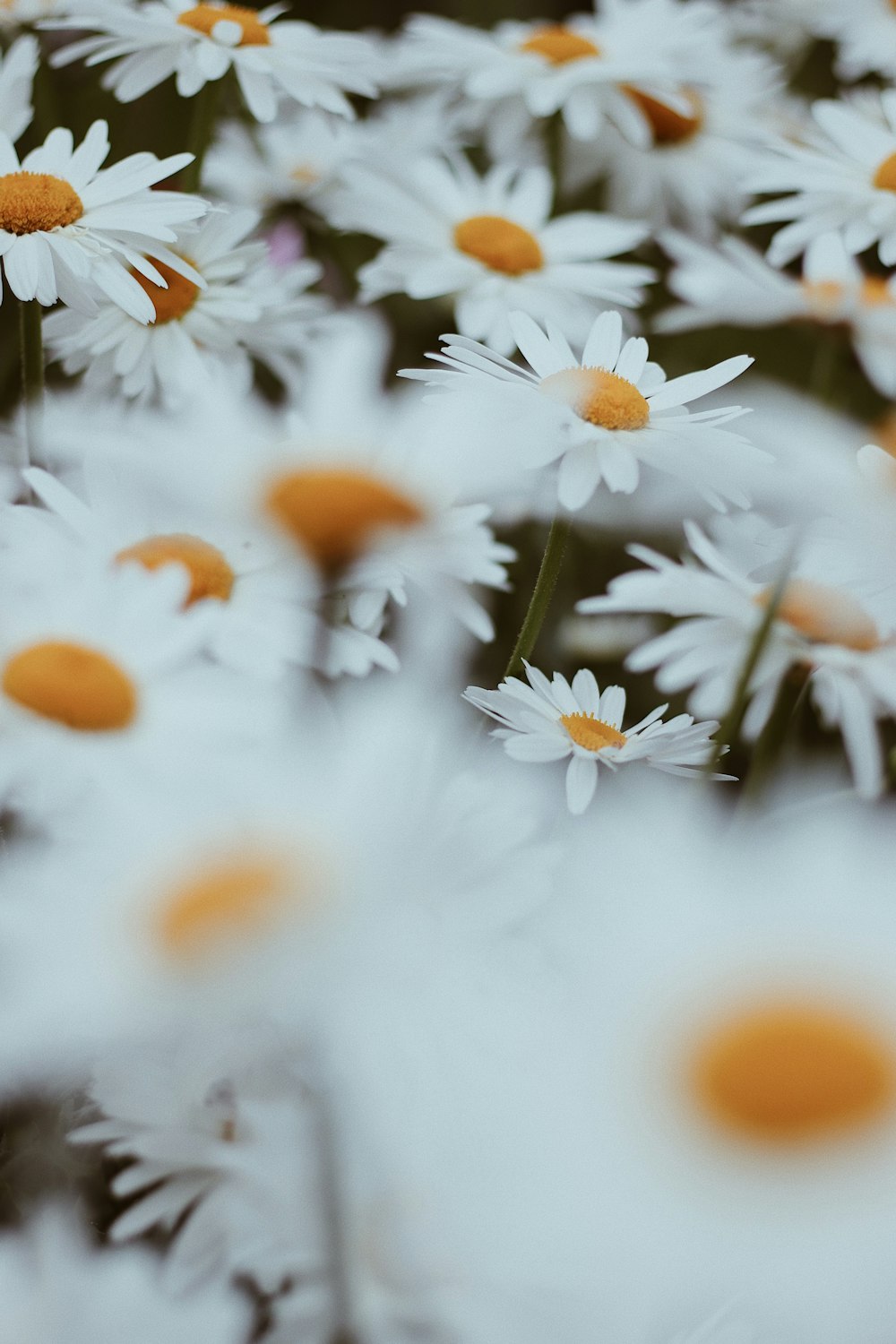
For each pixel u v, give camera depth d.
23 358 0.60
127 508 0.53
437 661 0.58
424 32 0.84
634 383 0.56
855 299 0.69
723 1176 0.34
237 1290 0.48
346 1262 0.43
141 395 0.65
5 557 0.52
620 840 0.43
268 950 0.37
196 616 0.50
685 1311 0.42
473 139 0.90
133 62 0.72
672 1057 0.37
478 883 0.41
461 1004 0.38
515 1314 0.42
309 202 0.80
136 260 0.61
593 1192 0.34
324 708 0.51
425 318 0.79
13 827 0.51
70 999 0.40
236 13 0.73
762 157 0.80
